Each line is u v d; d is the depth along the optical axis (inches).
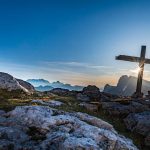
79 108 1104.8
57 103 1092.5
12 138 684.7
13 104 978.1
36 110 819.4
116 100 1315.2
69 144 623.5
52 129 739.4
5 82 1305.4
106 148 689.6
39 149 647.1
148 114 1065.5
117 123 1054.4
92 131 726.5
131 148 722.8
